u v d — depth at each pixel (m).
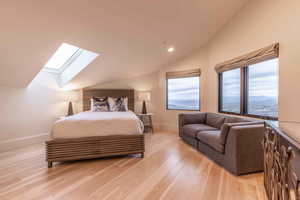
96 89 4.98
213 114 3.73
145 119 5.28
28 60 2.77
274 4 2.34
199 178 2.13
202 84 4.46
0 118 3.18
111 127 2.81
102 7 2.17
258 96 2.87
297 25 2.00
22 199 1.70
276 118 2.48
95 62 3.64
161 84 5.28
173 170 2.37
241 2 2.89
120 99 4.70
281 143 1.20
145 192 1.83
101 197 1.74
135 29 2.82
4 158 2.82
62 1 1.92
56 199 1.70
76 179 2.12
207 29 3.56
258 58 2.63
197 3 2.55
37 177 2.17
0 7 1.79
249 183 2.00
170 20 2.80
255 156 2.22
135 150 2.86
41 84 3.92
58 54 3.79
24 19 2.02
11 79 3.10
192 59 4.62
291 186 0.99
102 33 2.72
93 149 2.71
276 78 2.50
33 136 3.73
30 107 3.68
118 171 2.34
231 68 3.36
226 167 2.37
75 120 2.71
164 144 3.66
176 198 1.71
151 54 4.04
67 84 4.34
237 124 2.35
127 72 4.79
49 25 2.23
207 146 2.88
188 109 4.82
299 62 1.98
